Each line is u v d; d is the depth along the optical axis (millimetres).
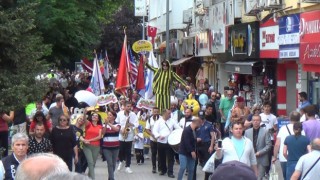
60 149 15539
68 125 15758
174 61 51906
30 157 4887
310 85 24156
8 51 18141
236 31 31125
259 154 15555
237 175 4211
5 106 17500
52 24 29094
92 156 17422
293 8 23719
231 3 32062
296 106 26344
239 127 13602
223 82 37750
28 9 18594
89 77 42000
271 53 26359
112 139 18141
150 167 22266
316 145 12172
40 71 19062
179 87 31891
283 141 14938
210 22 37781
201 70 44781
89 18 33375
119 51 79312
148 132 20859
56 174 3963
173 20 50375
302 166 12219
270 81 28297
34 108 21906
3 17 17844
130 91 28281
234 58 31641
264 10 26000
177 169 21688
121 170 21438
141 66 26516
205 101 27344
